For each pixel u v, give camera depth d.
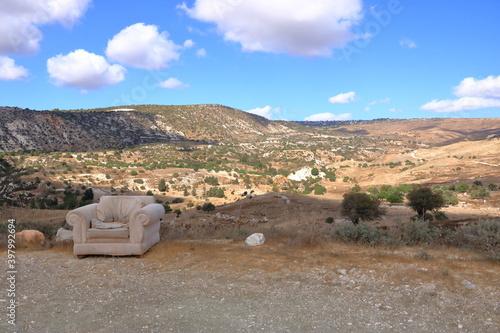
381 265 5.58
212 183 105.38
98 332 3.27
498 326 3.37
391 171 121.50
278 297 4.24
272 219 35.47
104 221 7.03
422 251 6.21
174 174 110.81
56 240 8.02
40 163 114.62
